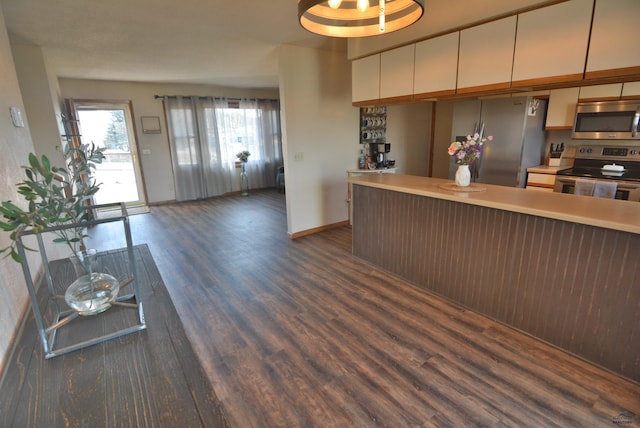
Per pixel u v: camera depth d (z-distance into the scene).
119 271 1.70
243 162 7.04
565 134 4.22
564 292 1.99
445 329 2.29
